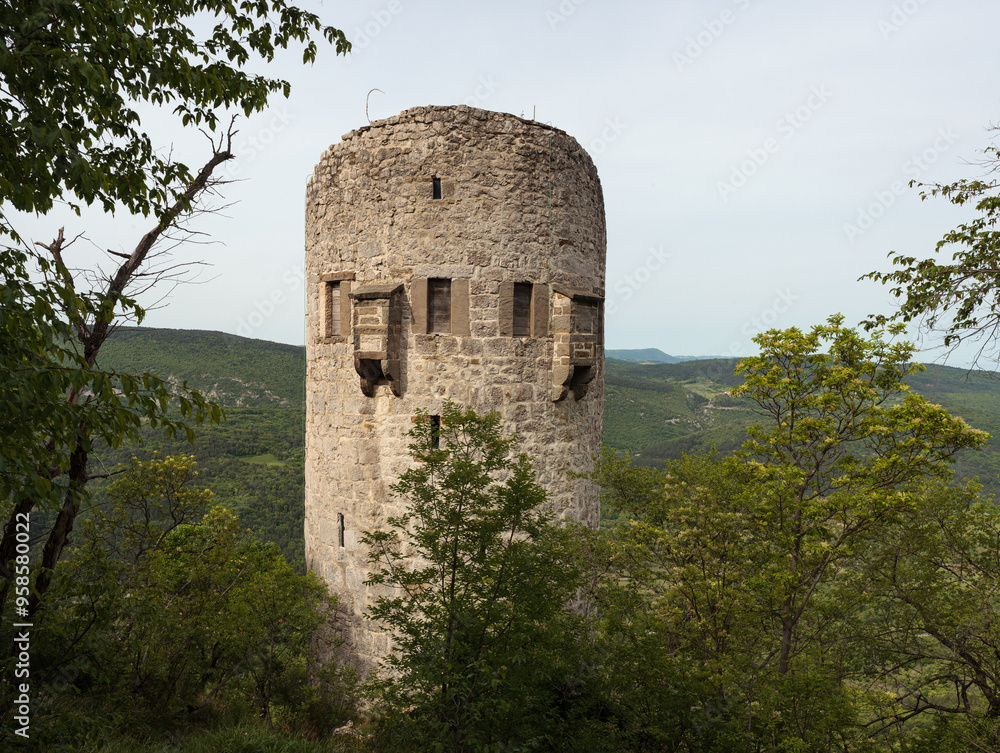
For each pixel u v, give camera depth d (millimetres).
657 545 12414
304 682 11906
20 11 4855
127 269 7605
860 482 12594
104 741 7961
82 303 5145
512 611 7770
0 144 4957
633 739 8781
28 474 4480
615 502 14242
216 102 7402
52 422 4785
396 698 7777
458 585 8086
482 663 7207
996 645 11648
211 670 12625
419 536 8086
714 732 8664
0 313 4277
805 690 9023
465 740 7324
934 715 12688
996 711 11969
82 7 5145
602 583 12453
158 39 6945
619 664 9109
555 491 12547
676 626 11148
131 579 12180
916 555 13250
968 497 13336
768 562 11805
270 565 13055
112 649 10008
